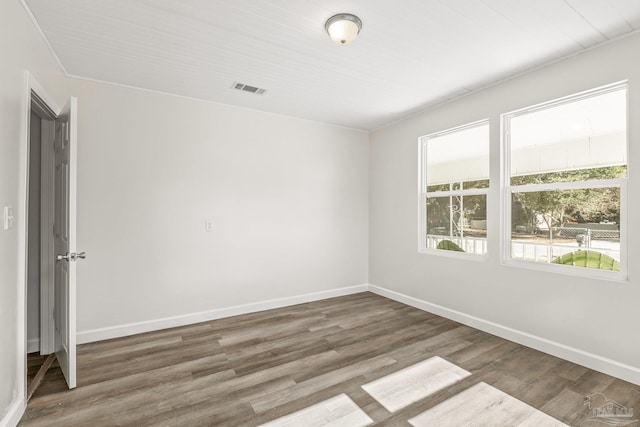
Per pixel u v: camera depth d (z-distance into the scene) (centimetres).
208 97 333
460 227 345
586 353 237
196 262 335
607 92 235
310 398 201
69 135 204
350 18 196
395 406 192
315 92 322
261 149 376
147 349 269
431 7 189
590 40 226
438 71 276
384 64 263
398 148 416
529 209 283
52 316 261
